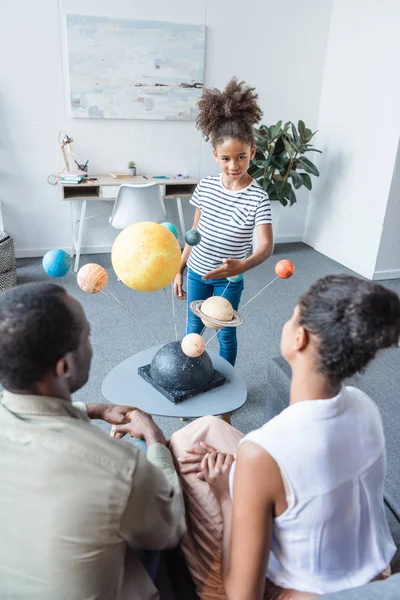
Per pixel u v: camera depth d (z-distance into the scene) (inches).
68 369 29.0
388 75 139.8
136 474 27.7
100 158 157.8
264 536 29.0
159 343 108.7
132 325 116.4
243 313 126.2
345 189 163.9
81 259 161.2
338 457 28.7
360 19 148.6
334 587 31.5
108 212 164.6
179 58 151.3
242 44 157.8
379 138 146.2
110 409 45.4
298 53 164.4
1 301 27.6
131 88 150.6
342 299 26.7
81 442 27.4
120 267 46.6
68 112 149.6
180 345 57.3
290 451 27.7
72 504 26.5
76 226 162.9
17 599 28.7
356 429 29.7
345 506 29.8
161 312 124.1
